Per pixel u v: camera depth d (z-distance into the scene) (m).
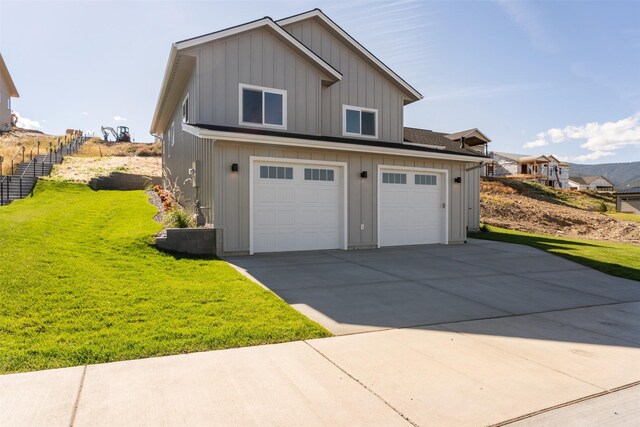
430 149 14.51
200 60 10.88
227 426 2.78
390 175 12.44
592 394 3.44
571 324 5.47
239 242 9.95
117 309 5.05
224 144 9.80
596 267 10.00
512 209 27.27
